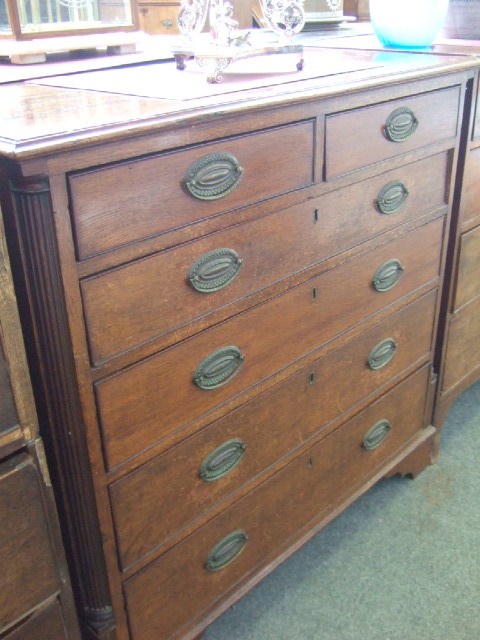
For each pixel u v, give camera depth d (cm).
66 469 92
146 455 98
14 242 79
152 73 115
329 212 113
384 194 123
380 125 116
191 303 96
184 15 116
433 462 174
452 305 156
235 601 125
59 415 88
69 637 98
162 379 96
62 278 79
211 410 106
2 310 76
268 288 107
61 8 121
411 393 155
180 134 85
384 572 143
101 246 82
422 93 122
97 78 111
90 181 78
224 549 119
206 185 91
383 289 133
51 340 82
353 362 133
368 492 165
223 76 109
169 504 105
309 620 133
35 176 73
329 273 118
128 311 88
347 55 138
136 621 108
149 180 84
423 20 144
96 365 87
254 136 95
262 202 100
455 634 129
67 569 94
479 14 165
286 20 117
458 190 143
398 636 129
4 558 85
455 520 156
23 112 84
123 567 102
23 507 85
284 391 119
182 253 92
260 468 120
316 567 145
